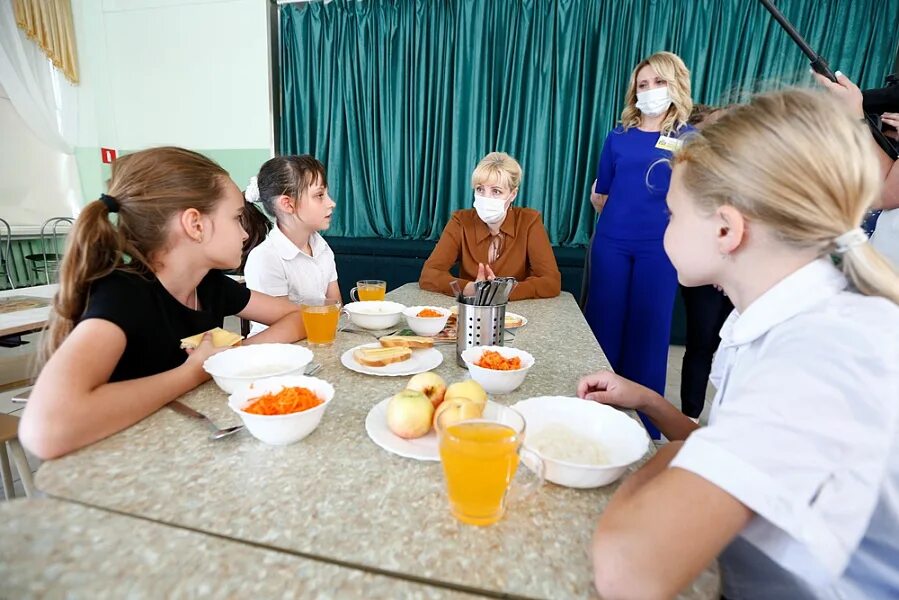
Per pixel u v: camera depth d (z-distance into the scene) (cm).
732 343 56
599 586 40
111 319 75
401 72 373
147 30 434
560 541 47
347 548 45
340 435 68
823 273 50
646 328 201
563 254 348
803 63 313
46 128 461
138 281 85
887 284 47
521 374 83
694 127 61
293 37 391
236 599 38
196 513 49
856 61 310
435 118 376
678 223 58
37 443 59
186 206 88
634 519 41
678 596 41
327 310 111
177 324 93
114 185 88
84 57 455
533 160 365
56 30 439
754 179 48
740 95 62
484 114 364
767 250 52
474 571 43
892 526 53
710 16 319
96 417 63
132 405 69
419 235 402
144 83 448
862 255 48
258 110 423
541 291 177
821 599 51
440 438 51
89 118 472
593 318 210
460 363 99
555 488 57
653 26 326
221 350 87
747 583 57
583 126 353
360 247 379
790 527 40
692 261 57
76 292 81
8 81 436
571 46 339
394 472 58
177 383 78
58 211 487
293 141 412
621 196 199
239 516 49
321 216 170
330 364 99
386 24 368
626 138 200
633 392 82
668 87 185
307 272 177
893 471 51
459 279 181
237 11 405
